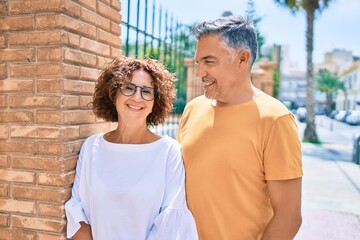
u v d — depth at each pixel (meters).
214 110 1.83
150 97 1.85
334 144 14.74
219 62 1.66
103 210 1.74
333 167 9.07
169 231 1.70
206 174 1.74
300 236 4.29
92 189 1.77
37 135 1.87
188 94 8.51
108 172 1.79
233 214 1.71
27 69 1.87
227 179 1.69
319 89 58.38
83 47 1.99
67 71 1.85
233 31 1.65
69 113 1.89
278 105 1.69
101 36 2.17
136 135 1.88
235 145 1.69
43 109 1.86
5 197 1.96
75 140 1.96
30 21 1.84
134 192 1.72
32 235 1.93
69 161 1.90
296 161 1.61
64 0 1.79
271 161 1.61
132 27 3.15
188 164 1.82
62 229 1.88
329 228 4.56
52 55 1.82
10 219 1.96
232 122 1.72
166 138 1.91
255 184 1.69
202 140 1.79
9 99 1.91
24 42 1.86
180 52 5.78
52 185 1.87
